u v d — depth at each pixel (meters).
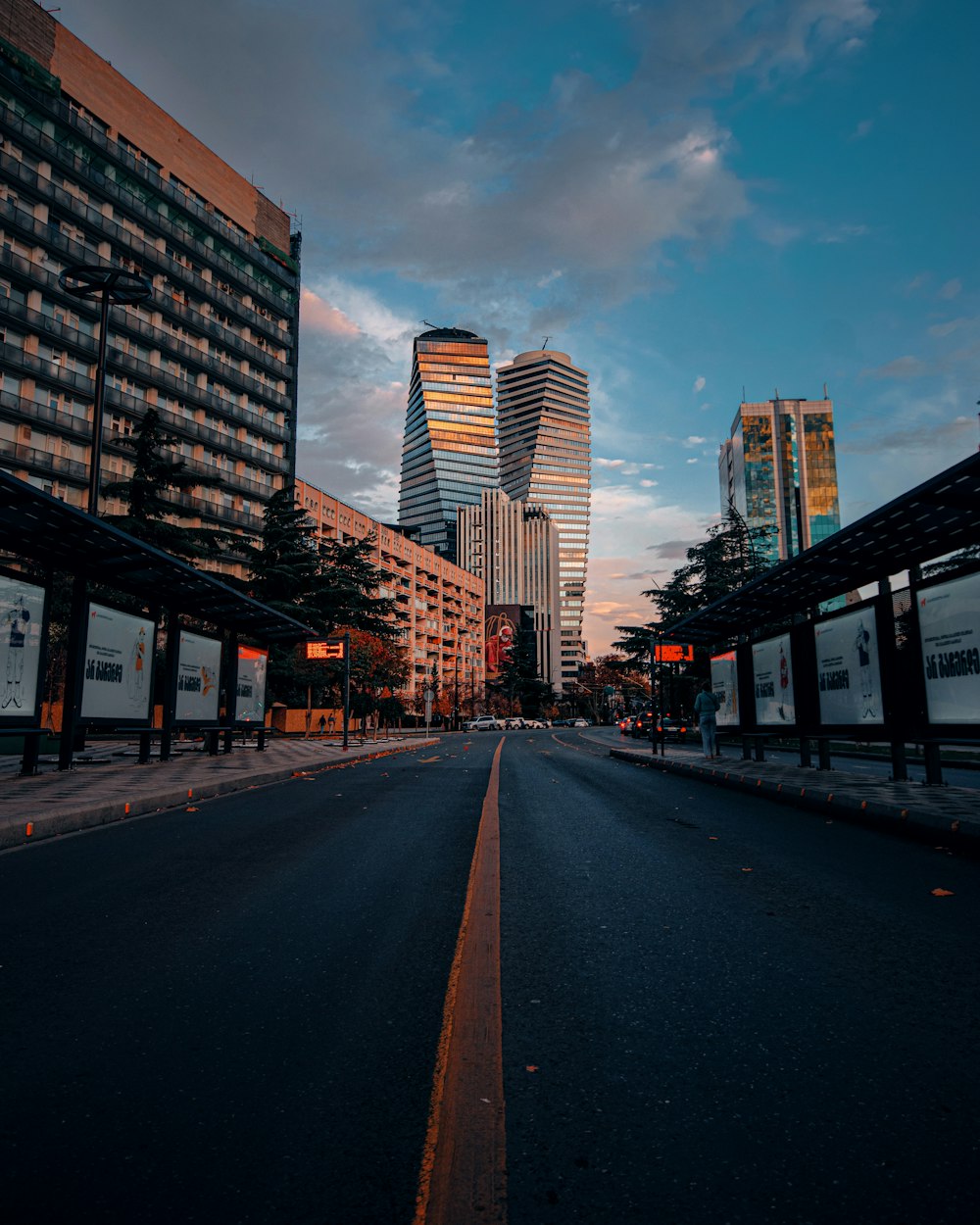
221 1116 2.48
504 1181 2.12
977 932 4.52
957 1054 2.91
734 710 18.91
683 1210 1.98
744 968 3.89
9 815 8.18
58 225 53.09
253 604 18.94
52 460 49.75
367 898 5.36
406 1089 2.67
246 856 6.95
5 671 12.81
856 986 3.63
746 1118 2.45
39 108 51.41
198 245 64.44
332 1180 2.13
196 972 3.86
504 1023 3.21
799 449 183.75
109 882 5.88
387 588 110.81
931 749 11.13
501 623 175.38
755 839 7.92
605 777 16.28
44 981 3.73
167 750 18.44
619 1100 2.57
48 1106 2.54
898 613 13.94
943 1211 1.98
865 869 6.34
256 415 69.50
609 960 4.03
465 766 19.80
